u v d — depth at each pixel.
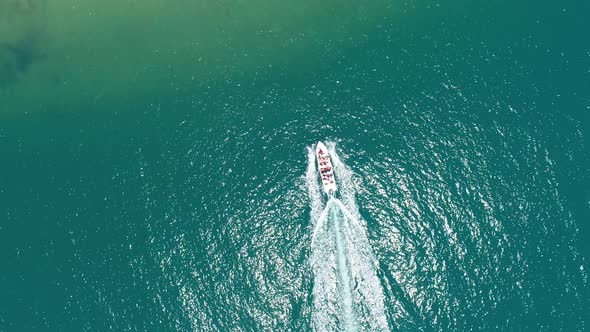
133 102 98.50
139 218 91.25
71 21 103.50
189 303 85.88
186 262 88.44
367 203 91.31
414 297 85.38
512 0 104.06
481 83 97.75
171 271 87.88
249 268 87.88
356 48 101.38
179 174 93.81
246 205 91.50
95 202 92.38
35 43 102.50
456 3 104.00
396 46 101.31
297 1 104.81
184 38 102.50
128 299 86.31
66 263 88.56
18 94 99.62
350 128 95.81
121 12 104.00
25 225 91.19
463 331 83.06
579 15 102.19
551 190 89.88
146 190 92.94
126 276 87.69
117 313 85.44
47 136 96.88
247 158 94.38
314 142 95.12
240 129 96.25
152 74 100.12
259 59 100.81
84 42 102.50
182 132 96.31
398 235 89.19
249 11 104.25
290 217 90.56
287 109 97.19
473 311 84.00
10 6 103.94
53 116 98.19
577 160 91.44
